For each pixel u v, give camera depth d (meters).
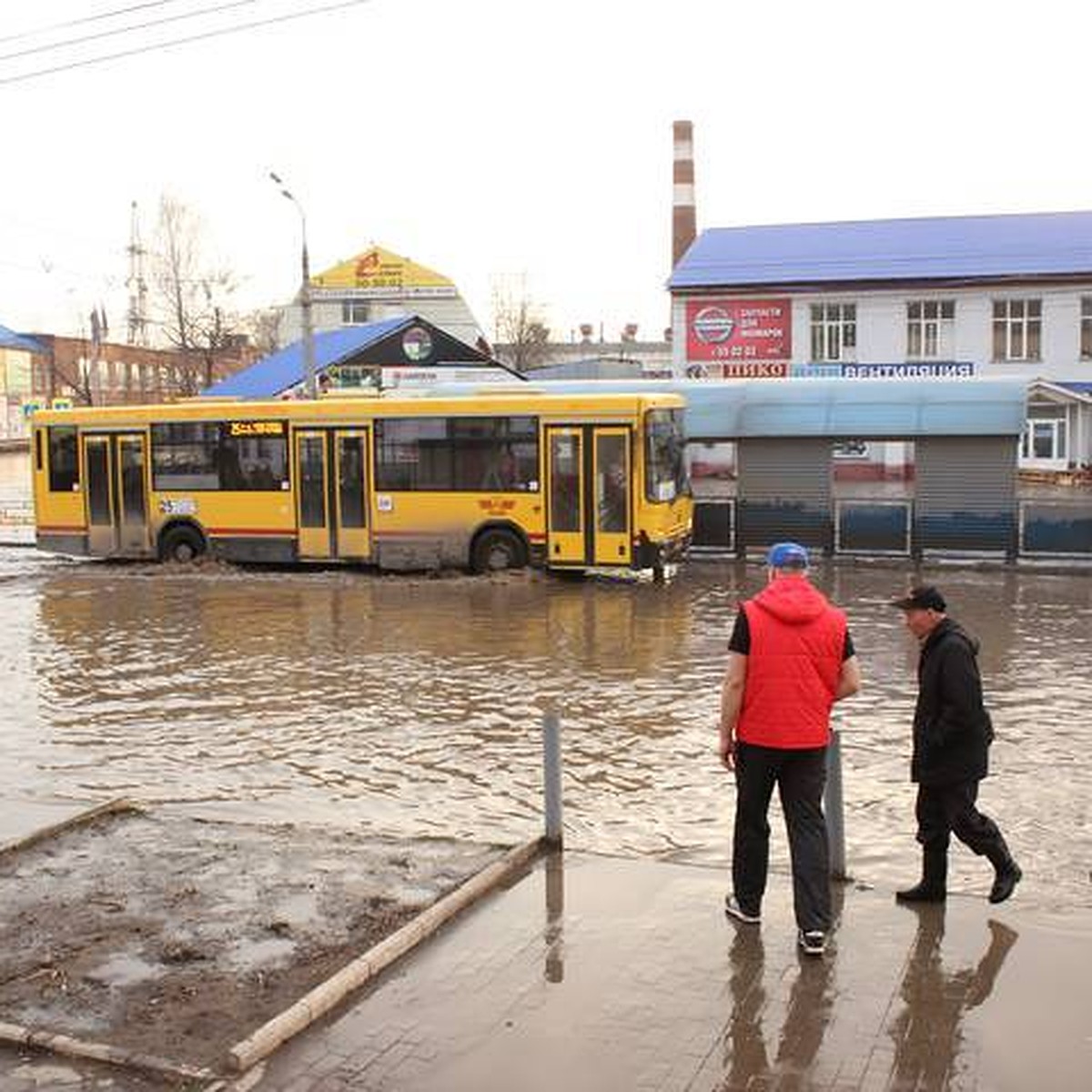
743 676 6.29
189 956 6.21
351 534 23.42
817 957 6.05
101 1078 5.13
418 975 5.97
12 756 11.10
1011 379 24.31
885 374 43.00
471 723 11.97
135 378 79.44
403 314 67.44
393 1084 5.02
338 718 12.26
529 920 6.62
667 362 92.19
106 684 14.04
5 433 78.75
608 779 10.00
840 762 7.29
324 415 23.44
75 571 24.88
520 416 22.12
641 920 6.60
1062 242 43.62
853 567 23.80
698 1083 4.96
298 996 5.74
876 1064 5.07
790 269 43.91
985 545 23.94
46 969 6.11
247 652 15.88
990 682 13.38
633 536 21.53
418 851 7.82
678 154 55.25
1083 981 5.77
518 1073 5.07
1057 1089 4.84
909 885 7.25
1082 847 8.12
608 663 14.77
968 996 5.63
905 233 46.25
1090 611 18.36
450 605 19.59
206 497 24.52
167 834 8.34
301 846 7.96
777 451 24.94
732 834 8.56
